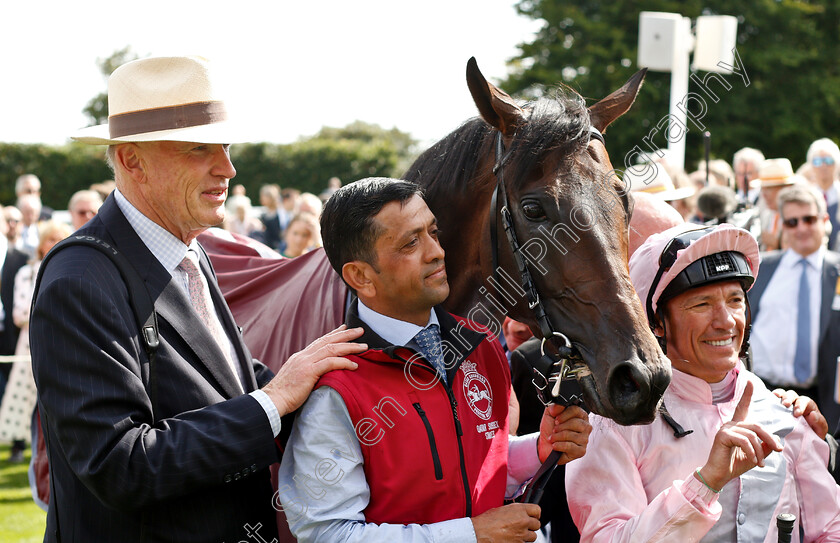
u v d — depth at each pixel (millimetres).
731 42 4578
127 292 1663
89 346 1553
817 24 13688
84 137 1865
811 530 1818
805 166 6051
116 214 1762
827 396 3904
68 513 1680
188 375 1672
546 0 14531
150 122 1728
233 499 1732
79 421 1526
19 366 5766
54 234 5699
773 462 1786
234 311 2492
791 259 4109
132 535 1644
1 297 6285
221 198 1823
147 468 1519
